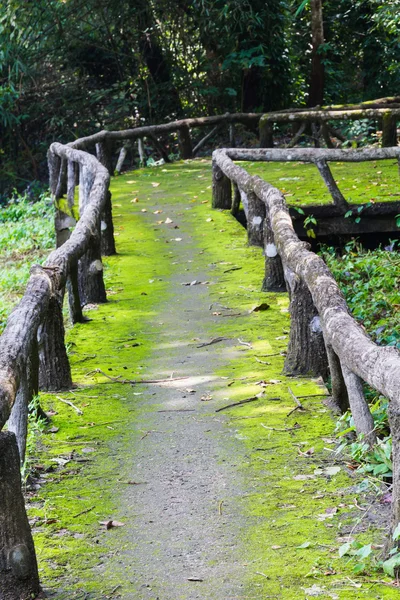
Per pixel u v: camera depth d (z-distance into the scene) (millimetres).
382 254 9734
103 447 4668
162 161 20188
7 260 12805
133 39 21828
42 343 5641
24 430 4219
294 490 4012
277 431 4746
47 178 22750
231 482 4145
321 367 5699
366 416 4234
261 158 11047
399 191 10969
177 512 3877
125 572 3391
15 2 20203
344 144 17938
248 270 8664
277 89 20969
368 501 3854
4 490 3209
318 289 4934
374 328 7496
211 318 7168
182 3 21062
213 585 3258
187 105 22391
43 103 22141
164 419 5047
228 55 19906
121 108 22016
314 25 20688
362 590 3146
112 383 5762
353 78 25000
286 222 6723
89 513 3906
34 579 3240
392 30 20484
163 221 11352
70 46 21797
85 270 7836
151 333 6875
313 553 3438
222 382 5637
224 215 11312
